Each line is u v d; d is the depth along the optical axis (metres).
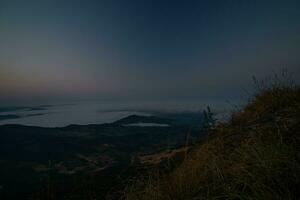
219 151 4.50
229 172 3.48
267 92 6.82
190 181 3.83
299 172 2.74
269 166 2.96
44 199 5.75
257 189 2.73
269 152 3.19
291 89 6.43
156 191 3.91
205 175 3.80
